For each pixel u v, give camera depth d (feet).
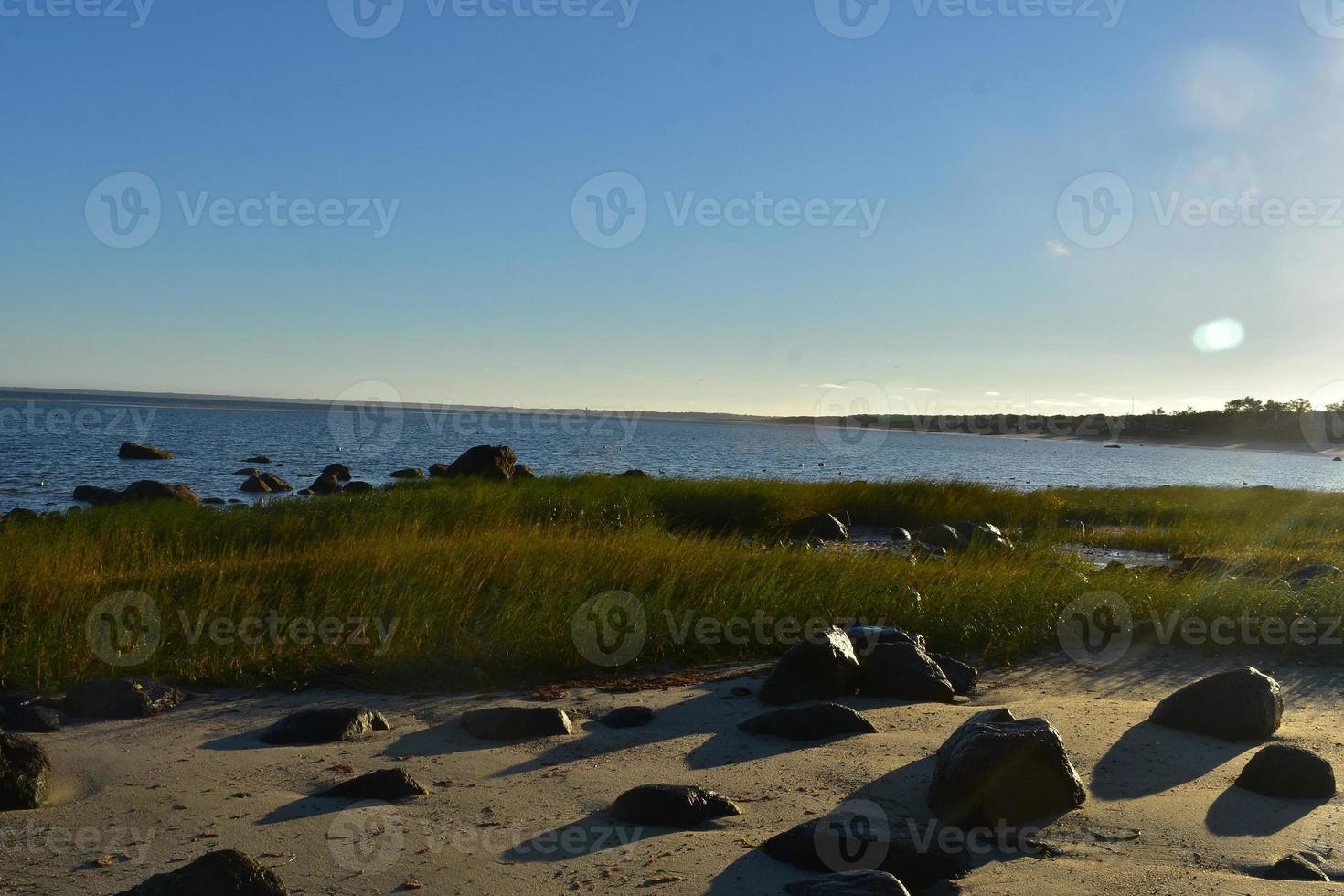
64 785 15.53
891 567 36.22
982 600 31.27
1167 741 18.21
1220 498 89.51
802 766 16.72
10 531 38.19
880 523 71.41
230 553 37.01
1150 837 13.69
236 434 230.27
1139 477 173.88
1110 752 17.56
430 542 36.52
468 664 23.80
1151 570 45.78
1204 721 18.76
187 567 31.94
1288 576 43.86
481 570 31.24
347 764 16.72
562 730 18.88
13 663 22.44
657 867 12.47
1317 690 24.26
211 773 16.19
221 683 22.63
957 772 14.34
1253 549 58.59
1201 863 12.80
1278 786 15.48
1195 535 64.90
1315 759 15.67
